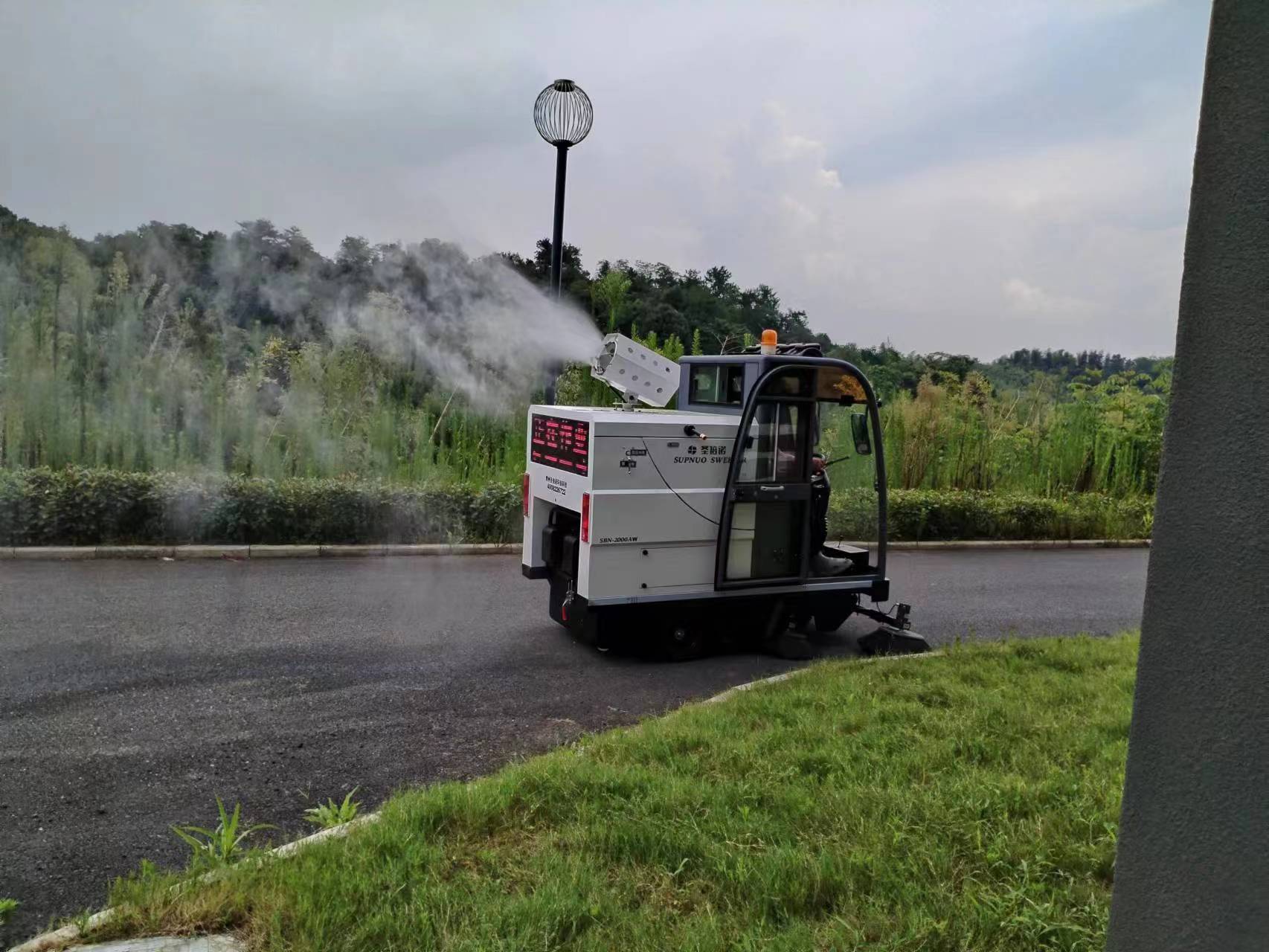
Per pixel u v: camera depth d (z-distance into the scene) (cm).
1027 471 1727
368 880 322
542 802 393
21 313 1288
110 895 336
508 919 301
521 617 808
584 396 1471
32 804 420
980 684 603
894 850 354
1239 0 151
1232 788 150
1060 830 377
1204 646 154
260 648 675
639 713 577
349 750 498
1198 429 156
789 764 443
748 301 1942
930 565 1218
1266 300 146
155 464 1176
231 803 430
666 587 668
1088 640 745
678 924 307
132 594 808
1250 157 149
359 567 979
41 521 947
